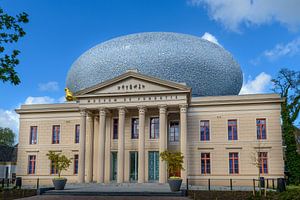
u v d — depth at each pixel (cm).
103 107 4822
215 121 5038
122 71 5625
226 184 4844
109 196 3284
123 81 4847
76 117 5481
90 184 4544
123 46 5775
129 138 5075
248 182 4784
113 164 5100
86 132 5197
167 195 3312
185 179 4456
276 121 4875
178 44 5675
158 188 3866
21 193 3450
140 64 5575
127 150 5053
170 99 4672
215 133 5009
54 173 5388
